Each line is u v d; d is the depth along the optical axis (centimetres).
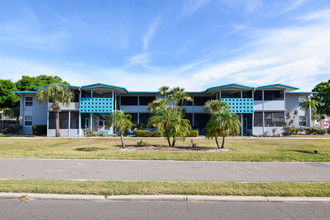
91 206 480
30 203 494
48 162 905
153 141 1894
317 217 430
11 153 1120
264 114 2866
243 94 3034
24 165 847
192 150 1236
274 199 518
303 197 525
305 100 2997
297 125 3006
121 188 559
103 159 968
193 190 548
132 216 429
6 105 3762
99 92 2942
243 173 736
